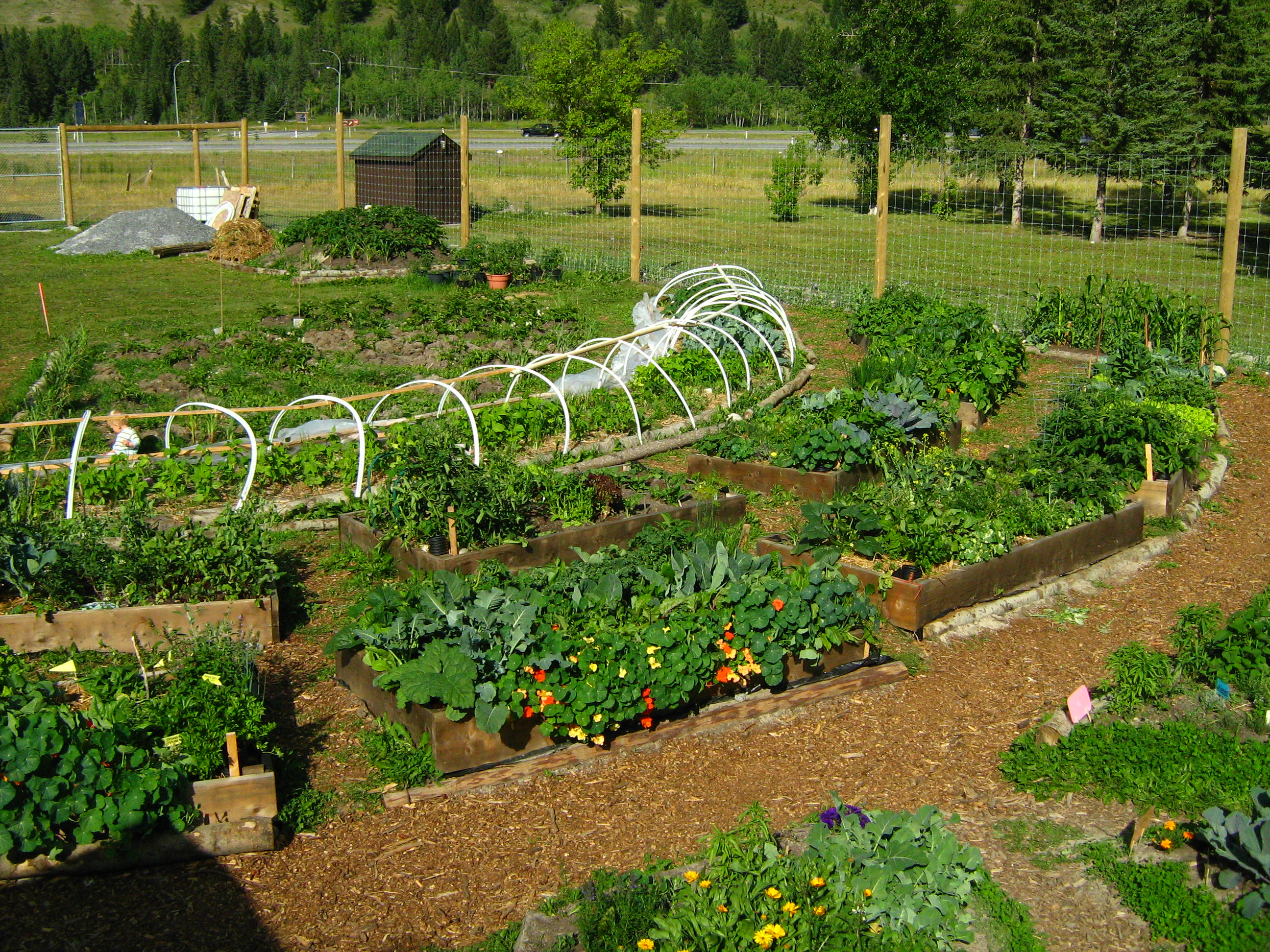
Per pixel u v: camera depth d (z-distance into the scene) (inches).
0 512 287.1
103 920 173.0
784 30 4281.5
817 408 393.4
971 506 316.2
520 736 219.1
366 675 236.5
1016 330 602.9
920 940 160.9
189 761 191.3
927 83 1286.9
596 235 1102.4
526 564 298.5
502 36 4037.9
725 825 202.2
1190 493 380.5
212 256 884.0
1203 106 1168.2
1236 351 570.3
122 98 3408.0
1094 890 178.4
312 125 3240.7
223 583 266.5
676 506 333.1
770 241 1079.6
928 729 238.8
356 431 407.2
